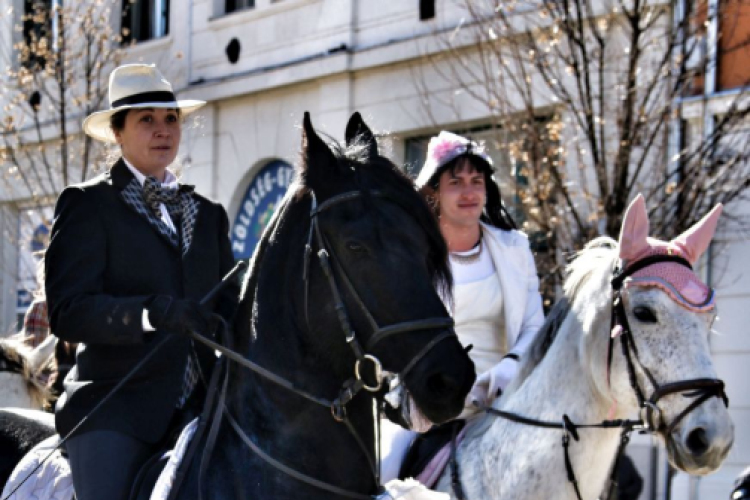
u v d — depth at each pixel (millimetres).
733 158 8938
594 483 4359
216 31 14250
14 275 16422
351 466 3531
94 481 3811
